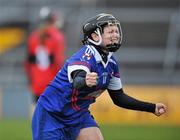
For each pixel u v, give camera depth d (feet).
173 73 161.27
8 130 116.37
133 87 141.49
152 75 161.58
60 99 48.19
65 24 168.04
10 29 172.86
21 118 142.82
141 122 136.98
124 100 51.31
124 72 163.73
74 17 170.09
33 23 173.37
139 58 168.04
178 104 137.69
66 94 47.83
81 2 175.73
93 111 138.82
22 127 121.80
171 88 140.36
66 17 169.78
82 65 46.29
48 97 48.70
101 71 47.67
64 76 47.78
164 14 173.47
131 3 180.24
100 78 47.78
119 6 179.93
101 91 49.16
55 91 48.32
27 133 111.34
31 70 108.47
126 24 174.60
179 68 165.17
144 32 173.78
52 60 106.83
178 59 165.58
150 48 171.42
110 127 125.59
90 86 44.37
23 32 172.24
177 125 132.05
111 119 138.00
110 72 48.80
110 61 48.55
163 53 167.22
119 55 169.17
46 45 106.63
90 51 47.19
